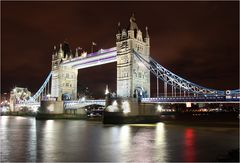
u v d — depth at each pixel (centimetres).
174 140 4109
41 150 3259
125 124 7219
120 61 8431
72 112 11331
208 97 6769
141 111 7512
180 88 7456
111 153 3069
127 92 8069
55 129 6100
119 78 8362
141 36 8581
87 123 8350
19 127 6769
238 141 3988
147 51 8688
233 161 2350
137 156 2897
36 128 6419
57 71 12206
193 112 19675
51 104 11031
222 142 3903
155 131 5425
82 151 3198
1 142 3925
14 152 3125
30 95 18175
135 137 4459
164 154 2997
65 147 3481
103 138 4353
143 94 8212
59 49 12519
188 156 2884
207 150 3228
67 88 11962
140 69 8331
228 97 6506
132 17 8569
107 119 7544
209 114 19000
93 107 17600
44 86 13525
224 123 8344
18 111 17038
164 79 7806
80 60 10738
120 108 7350
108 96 7788
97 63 10338
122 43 8475
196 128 6256
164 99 7488
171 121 9444
